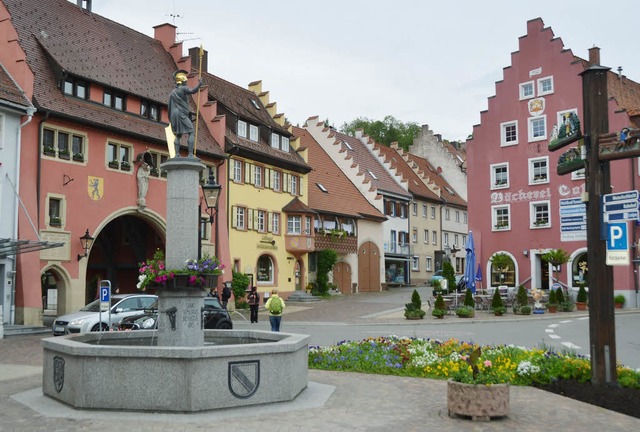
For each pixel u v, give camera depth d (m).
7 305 26.91
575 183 42.66
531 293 36.78
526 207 44.78
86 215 31.00
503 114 46.34
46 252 28.83
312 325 29.86
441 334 24.05
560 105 43.66
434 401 10.73
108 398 9.87
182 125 12.89
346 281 53.34
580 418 9.45
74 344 10.39
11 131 27.66
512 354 13.64
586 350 18.53
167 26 42.97
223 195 40.28
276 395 10.41
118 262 40.16
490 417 9.28
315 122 60.94
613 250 10.86
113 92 33.69
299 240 46.53
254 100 48.66
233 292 39.59
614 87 45.16
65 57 32.28
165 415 9.51
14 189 27.52
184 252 12.19
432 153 78.62
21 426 8.99
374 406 10.30
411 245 63.88
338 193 54.78
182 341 11.78
